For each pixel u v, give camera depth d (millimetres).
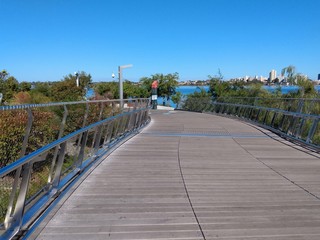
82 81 36094
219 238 3545
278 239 3523
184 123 15977
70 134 5062
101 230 3732
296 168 6746
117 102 9805
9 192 3553
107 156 7754
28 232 3578
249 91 26453
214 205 4539
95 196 4887
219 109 24250
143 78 42438
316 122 9250
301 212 4293
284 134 11219
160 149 8719
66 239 3502
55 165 4848
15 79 31000
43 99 9859
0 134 4094
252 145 9555
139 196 4902
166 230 3740
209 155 8016
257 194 5031
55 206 4438
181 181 5719
